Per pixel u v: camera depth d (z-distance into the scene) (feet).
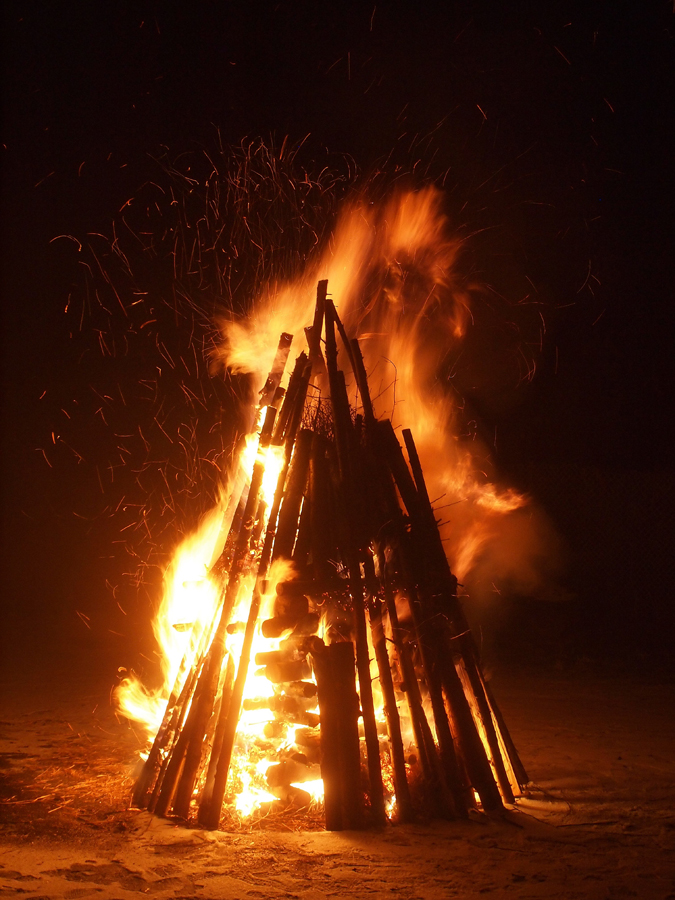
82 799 14.35
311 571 14.98
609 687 28.66
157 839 12.16
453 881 10.66
